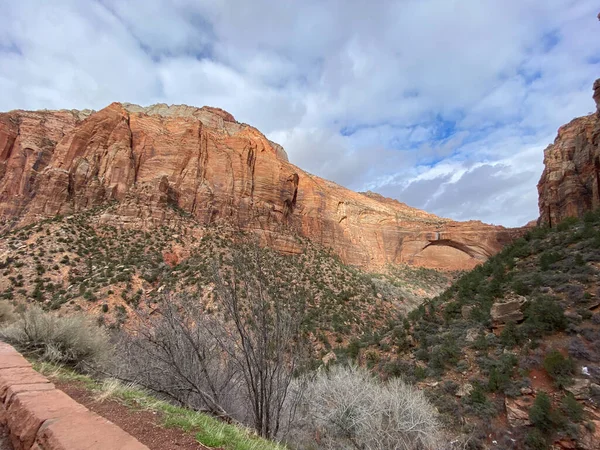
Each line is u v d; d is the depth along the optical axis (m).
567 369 13.66
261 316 7.00
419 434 9.05
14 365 6.05
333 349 29.80
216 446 4.14
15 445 3.87
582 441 11.20
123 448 3.31
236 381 8.05
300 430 8.76
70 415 4.03
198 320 7.73
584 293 17.34
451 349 19.31
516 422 12.95
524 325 17.70
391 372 19.81
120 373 7.54
